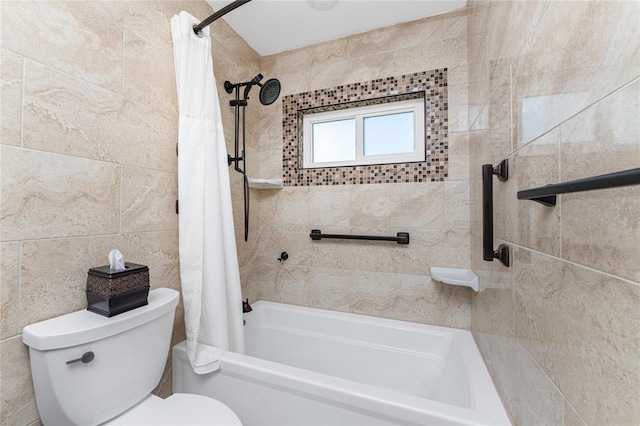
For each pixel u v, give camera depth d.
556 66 0.53
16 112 0.75
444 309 1.55
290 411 1.00
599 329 0.41
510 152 0.79
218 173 1.27
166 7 1.23
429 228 1.58
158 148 1.18
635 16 0.33
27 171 0.77
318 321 1.72
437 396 1.27
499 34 0.89
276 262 1.95
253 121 1.94
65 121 0.86
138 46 1.10
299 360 1.72
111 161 1.00
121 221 1.03
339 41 1.80
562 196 0.52
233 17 1.61
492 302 1.03
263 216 1.99
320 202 1.84
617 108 0.36
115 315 0.85
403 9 1.53
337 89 1.80
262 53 1.98
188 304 1.14
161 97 1.20
